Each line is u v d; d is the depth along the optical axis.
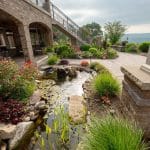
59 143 3.09
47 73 9.22
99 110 4.12
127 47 18.58
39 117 4.35
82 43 19.02
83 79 8.24
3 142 3.28
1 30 13.53
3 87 4.94
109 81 4.91
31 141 3.37
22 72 6.11
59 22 15.69
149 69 2.93
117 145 1.87
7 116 4.00
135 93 2.94
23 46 9.52
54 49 14.49
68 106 4.88
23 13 9.04
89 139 2.26
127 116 3.30
